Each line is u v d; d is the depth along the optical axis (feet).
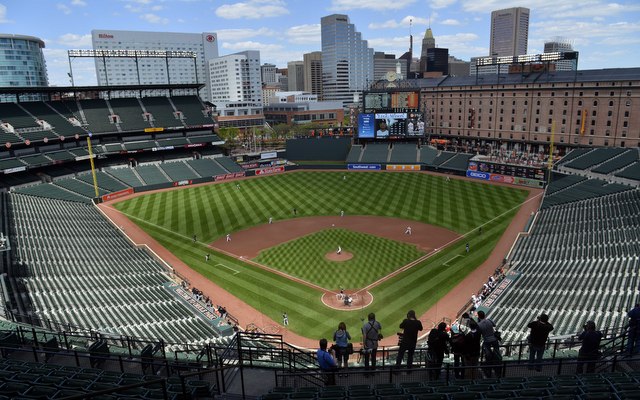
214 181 315.99
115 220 229.66
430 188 287.07
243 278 160.66
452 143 426.92
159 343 64.49
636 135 298.76
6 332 68.85
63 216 213.66
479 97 393.70
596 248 156.66
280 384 52.65
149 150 320.09
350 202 259.39
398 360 54.03
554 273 142.92
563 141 339.98
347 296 140.87
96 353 55.88
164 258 180.86
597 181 239.30
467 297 141.18
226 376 54.60
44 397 43.04
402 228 211.20
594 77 318.45
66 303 121.19
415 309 134.72
